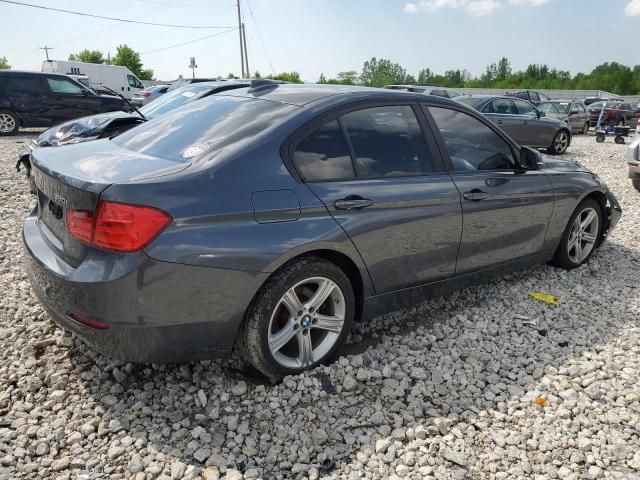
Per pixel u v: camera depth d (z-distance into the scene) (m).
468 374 3.25
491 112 14.26
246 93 3.61
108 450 2.51
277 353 2.97
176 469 2.40
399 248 3.35
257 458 2.51
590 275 4.93
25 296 3.96
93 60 84.88
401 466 2.47
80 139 7.21
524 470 2.49
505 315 4.05
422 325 3.86
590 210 4.96
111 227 2.46
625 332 3.84
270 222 2.77
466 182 3.73
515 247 4.23
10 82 15.18
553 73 105.31
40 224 3.18
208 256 2.58
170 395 2.92
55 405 2.80
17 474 2.34
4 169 9.09
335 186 3.06
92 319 2.54
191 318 2.62
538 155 4.38
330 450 2.56
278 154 2.91
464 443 2.64
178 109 3.74
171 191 2.55
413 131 3.57
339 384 3.04
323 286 3.06
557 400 3.00
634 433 2.75
